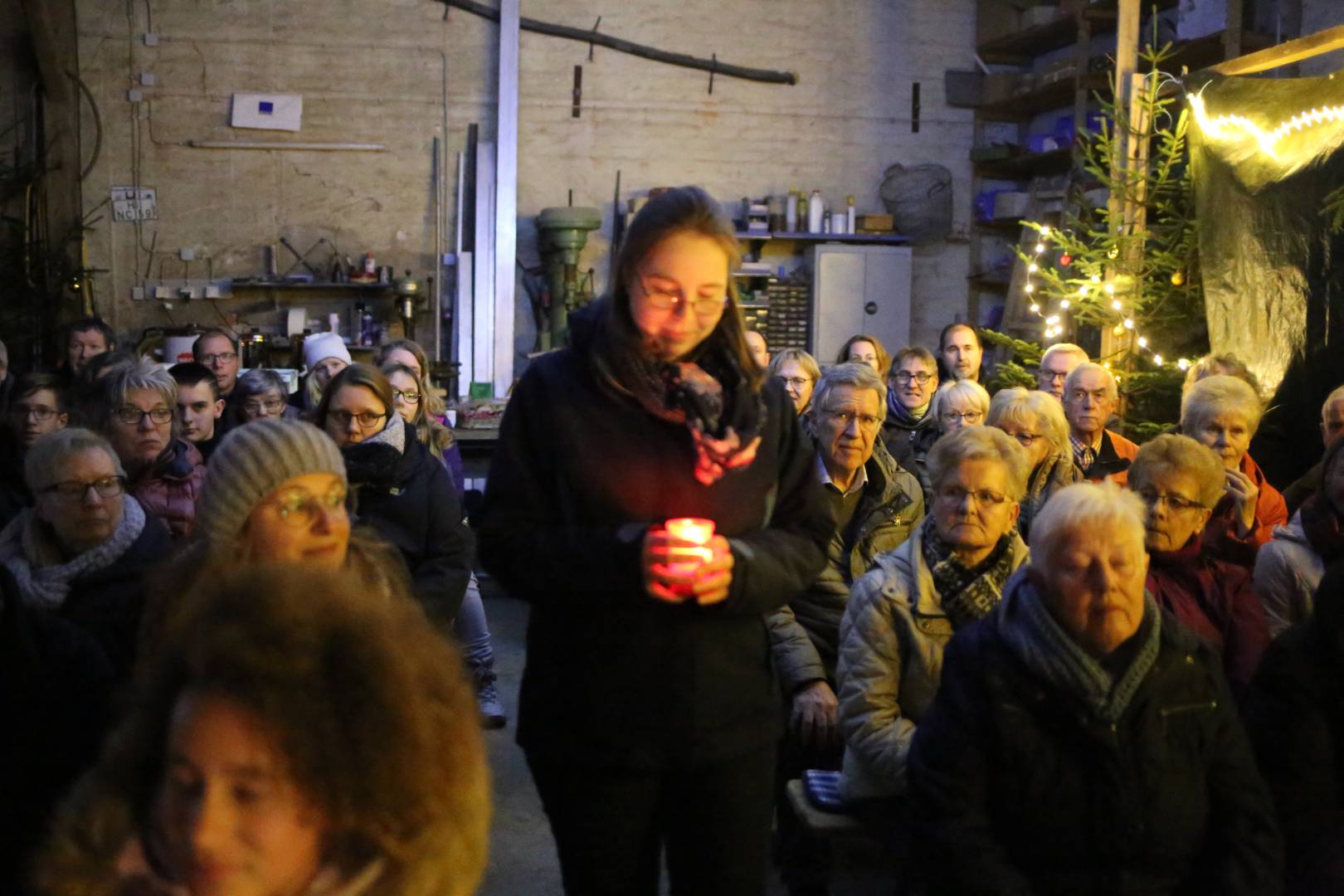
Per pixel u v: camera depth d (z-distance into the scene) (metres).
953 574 2.80
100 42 10.03
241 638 0.91
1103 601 2.08
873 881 2.99
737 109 10.85
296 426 2.19
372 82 10.36
